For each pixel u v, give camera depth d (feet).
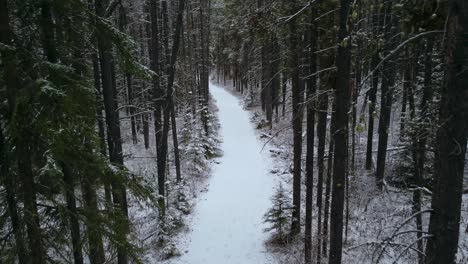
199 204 64.13
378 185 57.06
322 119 39.91
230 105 152.05
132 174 22.27
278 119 103.91
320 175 42.68
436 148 15.26
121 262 33.30
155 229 51.19
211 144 91.66
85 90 19.54
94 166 20.08
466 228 39.58
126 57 22.40
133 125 93.97
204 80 122.62
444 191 14.83
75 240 22.04
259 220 57.47
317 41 34.63
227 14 77.05
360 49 24.26
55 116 17.87
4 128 19.04
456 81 14.01
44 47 21.42
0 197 20.47
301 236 50.26
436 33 16.22
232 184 72.02
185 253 49.42
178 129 103.91
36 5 20.42
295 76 42.37
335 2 28.40
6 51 17.72
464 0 13.50
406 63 27.48
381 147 56.29
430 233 15.55
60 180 19.34
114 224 22.00
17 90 17.60
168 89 50.47
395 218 42.55
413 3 17.12
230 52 156.66
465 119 14.14
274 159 81.76
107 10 34.22
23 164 18.89
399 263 35.06
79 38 22.77
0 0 18.20
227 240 52.49
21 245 18.83
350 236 45.73
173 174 75.72
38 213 21.40
